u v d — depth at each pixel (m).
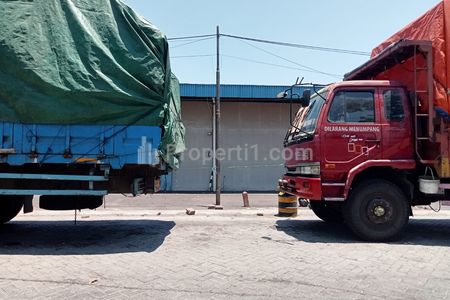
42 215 10.16
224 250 5.98
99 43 6.09
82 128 6.01
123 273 4.74
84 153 5.99
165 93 6.31
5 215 7.91
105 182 6.35
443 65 6.36
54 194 6.16
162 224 8.59
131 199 15.12
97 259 5.44
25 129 5.89
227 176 19.30
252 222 8.88
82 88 5.89
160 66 6.31
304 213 10.62
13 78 5.85
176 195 17.02
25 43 5.86
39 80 5.82
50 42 5.95
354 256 5.64
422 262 5.33
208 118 19.41
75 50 6.00
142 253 5.79
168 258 5.48
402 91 6.86
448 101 6.29
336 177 6.71
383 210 6.63
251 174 19.42
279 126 19.69
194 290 4.11
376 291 4.11
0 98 5.87
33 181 6.22
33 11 5.98
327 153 6.68
